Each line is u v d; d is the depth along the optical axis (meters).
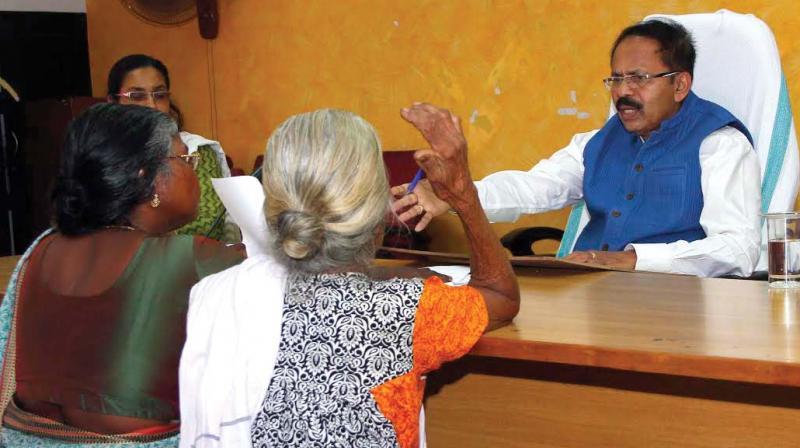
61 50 5.47
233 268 1.33
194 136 2.79
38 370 1.41
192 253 1.41
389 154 4.14
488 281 1.50
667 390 1.47
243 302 1.24
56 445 1.38
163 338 1.38
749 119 2.72
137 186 1.47
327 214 1.23
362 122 1.27
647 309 1.65
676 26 2.61
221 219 2.66
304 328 1.21
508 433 1.63
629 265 2.33
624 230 2.67
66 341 1.39
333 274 1.25
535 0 4.09
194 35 5.14
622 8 3.89
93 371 1.37
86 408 1.38
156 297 1.38
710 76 2.79
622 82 2.61
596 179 2.79
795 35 3.57
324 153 1.23
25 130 5.09
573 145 3.02
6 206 5.15
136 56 3.19
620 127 2.79
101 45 5.50
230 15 5.02
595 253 2.35
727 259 2.37
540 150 4.16
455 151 1.41
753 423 1.41
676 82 2.61
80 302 1.40
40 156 5.01
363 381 1.19
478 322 1.27
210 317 1.28
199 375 1.26
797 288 1.83
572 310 1.66
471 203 1.46
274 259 1.30
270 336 1.21
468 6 4.27
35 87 5.39
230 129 5.11
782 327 1.46
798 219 1.81
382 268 1.40
